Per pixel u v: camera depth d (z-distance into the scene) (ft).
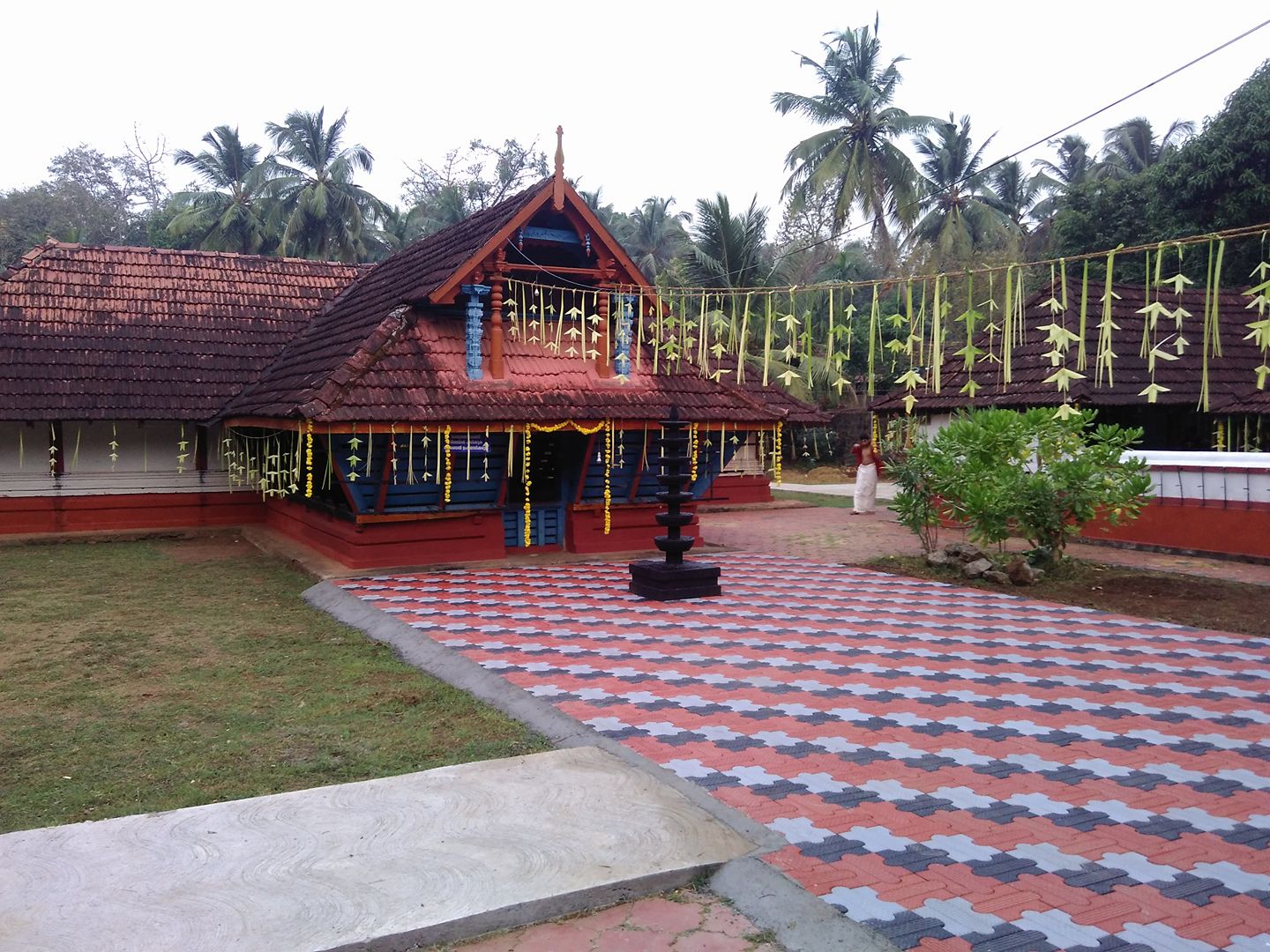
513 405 37.76
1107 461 38.78
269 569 40.78
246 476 52.01
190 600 33.96
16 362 47.24
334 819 15.24
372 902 12.59
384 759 18.37
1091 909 12.53
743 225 84.38
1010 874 13.46
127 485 50.72
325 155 122.21
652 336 44.16
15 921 12.08
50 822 15.47
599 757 18.07
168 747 19.02
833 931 11.97
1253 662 25.50
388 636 28.22
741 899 13.04
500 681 23.16
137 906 12.46
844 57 100.48
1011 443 39.34
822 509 68.69
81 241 135.74
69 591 35.37
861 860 13.84
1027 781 17.04
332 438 35.60
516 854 13.97
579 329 41.91
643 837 14.58
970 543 43.91
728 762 17.83
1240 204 68.80
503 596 33.60
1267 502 40.45
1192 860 13.99
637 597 33.73
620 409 39.83
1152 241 75.00
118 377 48.55
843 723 20.17
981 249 104.06
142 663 25.34
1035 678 23.82
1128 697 22.26
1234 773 17.57
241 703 21.94
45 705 21.66
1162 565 40.68
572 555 42.19
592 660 25.04
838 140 100.42
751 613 31.27
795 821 15.19
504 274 38.68
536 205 37.91
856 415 103.50
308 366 42.45
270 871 13.46
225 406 48.49
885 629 29.04
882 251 108.68
